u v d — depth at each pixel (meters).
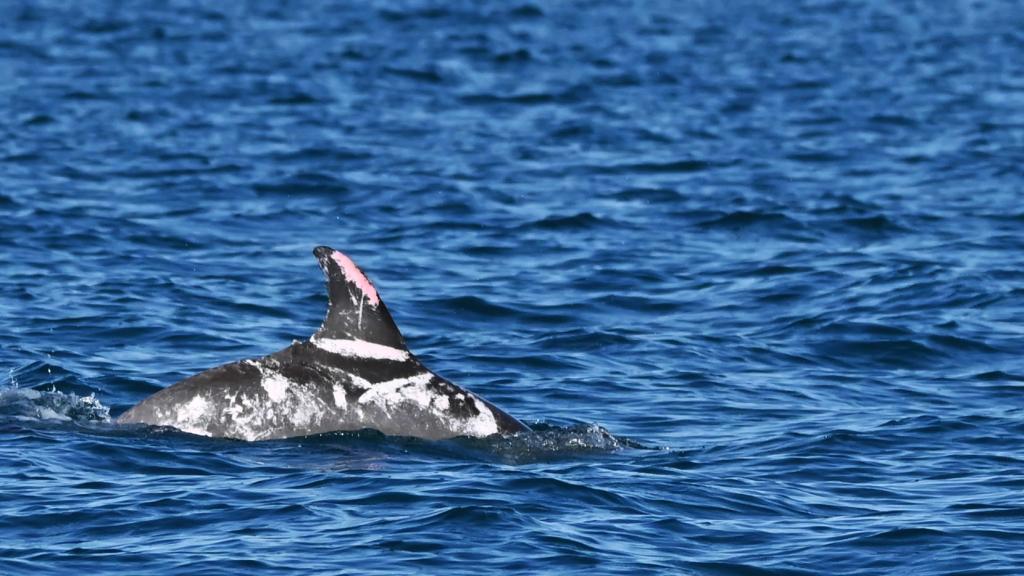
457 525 57.59
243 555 54.47
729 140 176.12
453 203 136.62
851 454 70.00
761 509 61.50
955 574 54.44
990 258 116.12
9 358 84.44
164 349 88.25
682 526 59.03
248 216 129.75
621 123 187.62
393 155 161.50
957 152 167.38
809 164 160.62
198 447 66.81
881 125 188.75
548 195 141.38
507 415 71.06
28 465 63.41
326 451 66.69
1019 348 92.00
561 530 57.69
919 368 88.00
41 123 176.75
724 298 104.75
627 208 136.00
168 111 189.62
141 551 54.78
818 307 101.75
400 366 70.38
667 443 72.31
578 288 107.12
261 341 91.25
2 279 103.88
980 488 64.62
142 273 107.50
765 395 81.69
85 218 125.38
